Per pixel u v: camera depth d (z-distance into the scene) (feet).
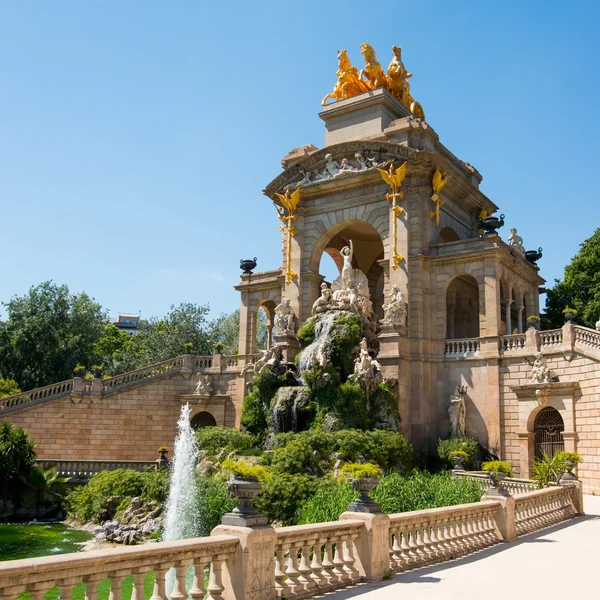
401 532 53.06
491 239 139.44
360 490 50.16
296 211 163.32
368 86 170.19
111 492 123.34
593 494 113.60
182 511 105.91
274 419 134.10
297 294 159.43
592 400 116.37
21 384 222.48
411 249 144.97
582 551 61.57
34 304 232.73
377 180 151.84
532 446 126.21
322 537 45.21
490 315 136.15
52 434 159.22
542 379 123.95
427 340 141.79
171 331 262.67
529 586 46.21
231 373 170.50
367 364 130.21
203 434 137.39
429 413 138.72
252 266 182.80
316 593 43.32
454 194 160.97
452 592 44.01
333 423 125.80
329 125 169.78
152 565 34.06
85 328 240.12
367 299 150.10
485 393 134.10
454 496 82.17
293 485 97.30
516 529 71.36
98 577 31.48
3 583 27.66
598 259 180.14
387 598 42.14
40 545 102.58
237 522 39.01
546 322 176.14
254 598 37.68
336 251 178.19
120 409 165.07
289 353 148.46
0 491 130.72
